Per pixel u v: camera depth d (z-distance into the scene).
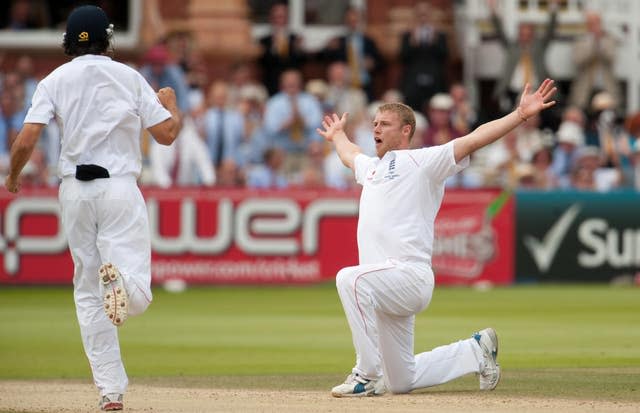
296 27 81.19
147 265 25.12
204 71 76.75
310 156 64.75
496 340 27.12
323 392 27.55
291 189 61.66
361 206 26.78
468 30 77.75
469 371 26.94
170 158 64.44
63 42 25.52
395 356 26.42
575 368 32.31
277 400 25.95
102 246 24.89
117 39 78.62
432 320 46.53
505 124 25.61
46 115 24.84
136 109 25.23
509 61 73.75
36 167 63.38
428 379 26.67
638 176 65.88
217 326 45.12
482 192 62.22
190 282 61.69
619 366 32.84
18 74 69.12
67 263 61.50
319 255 61.69
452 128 68.44
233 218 61.69
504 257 62.41
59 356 36.84
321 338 41.31
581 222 62.66
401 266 25.95
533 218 62.50
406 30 75.06
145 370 33.03
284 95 67.56
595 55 74.94
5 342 40.53
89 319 24.94
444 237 62.12
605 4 79.06
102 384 24.75
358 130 67.06
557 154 67.62
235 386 29.03
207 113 66.75
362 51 74.19
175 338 41.31
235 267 61.75
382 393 26.48
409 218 26.17
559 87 77.50
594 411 23.78
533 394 26.59
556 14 74.06
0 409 24.95
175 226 61.56
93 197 24.84
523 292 59.12
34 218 61.31
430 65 73.00
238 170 64.81
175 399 26.34
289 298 56.47
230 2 76.94
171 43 71.12
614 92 75.38
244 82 70.75
